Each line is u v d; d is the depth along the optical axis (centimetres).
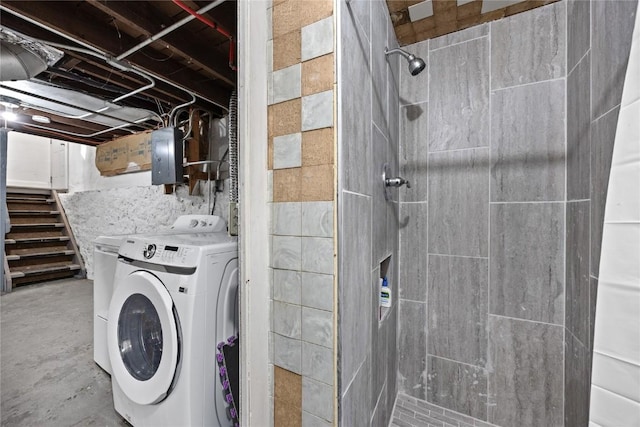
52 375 181
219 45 183
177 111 253
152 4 148
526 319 135
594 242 98
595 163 97
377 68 112
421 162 158
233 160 206
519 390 137
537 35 132
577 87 115
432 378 155
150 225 319
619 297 62
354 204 84
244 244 84
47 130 329
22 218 400
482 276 145
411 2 127
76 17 147
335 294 73
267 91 83
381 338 124
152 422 123
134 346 142
